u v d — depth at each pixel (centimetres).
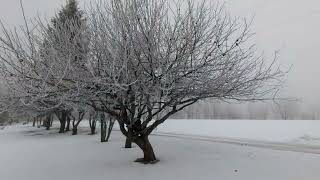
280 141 1892
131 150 1348
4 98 774
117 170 980
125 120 968
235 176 877
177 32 846
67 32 896
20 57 765
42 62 814
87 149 1487
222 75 870
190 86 867
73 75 791
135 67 830
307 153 1223
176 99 902
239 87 916
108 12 866
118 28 831
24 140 2389
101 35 842
